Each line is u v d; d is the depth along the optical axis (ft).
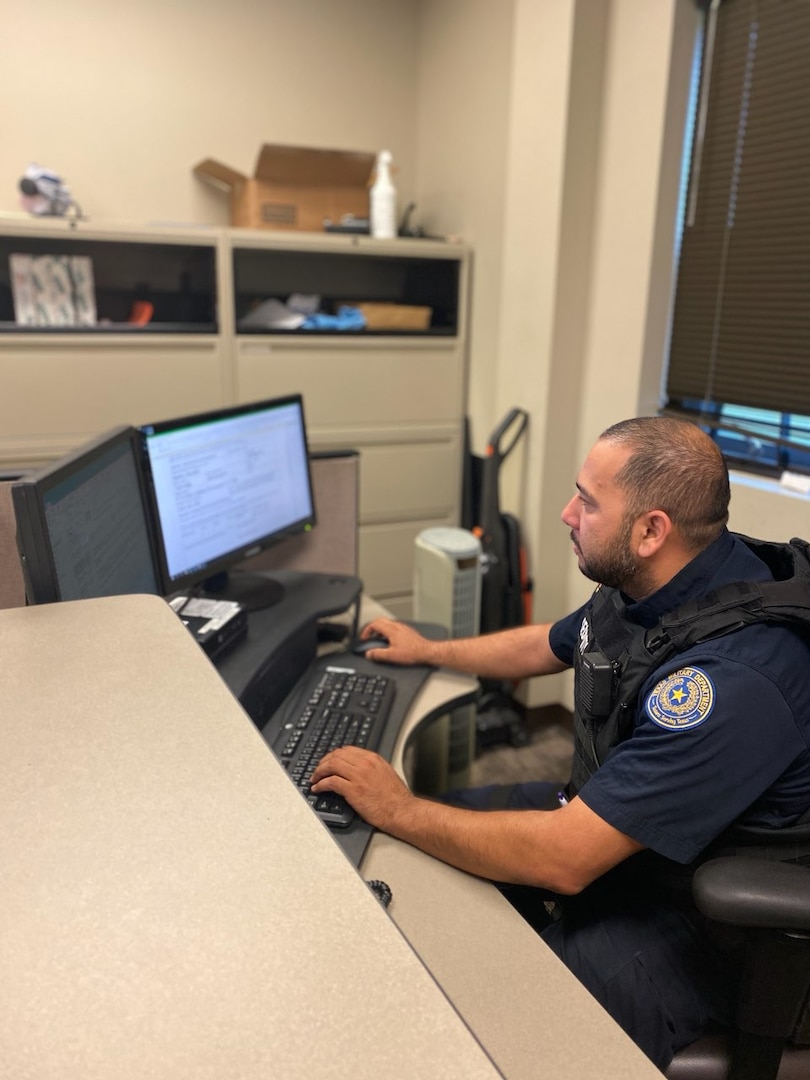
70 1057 1.24
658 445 3.36
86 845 1.67
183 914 1.52
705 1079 3.09
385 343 9.07
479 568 6.85
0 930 1.46
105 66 8.82
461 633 6.88
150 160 9.22
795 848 3.18
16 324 7.80
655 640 3.36
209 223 9.64
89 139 8.92
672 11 6.66
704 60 6.84
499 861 3.14
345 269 10.32
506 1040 2.46
